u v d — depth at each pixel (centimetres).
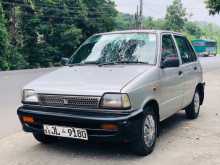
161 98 568
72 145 575
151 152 540
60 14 4203
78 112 489
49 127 509
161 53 590
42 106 513
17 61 3409
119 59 589
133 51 596
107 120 471
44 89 514
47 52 4081
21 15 3934
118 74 527
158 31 627
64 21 4241
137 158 516
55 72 581
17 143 595
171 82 605
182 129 681
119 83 494
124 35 638
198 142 596
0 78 1822
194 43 6141
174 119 768
